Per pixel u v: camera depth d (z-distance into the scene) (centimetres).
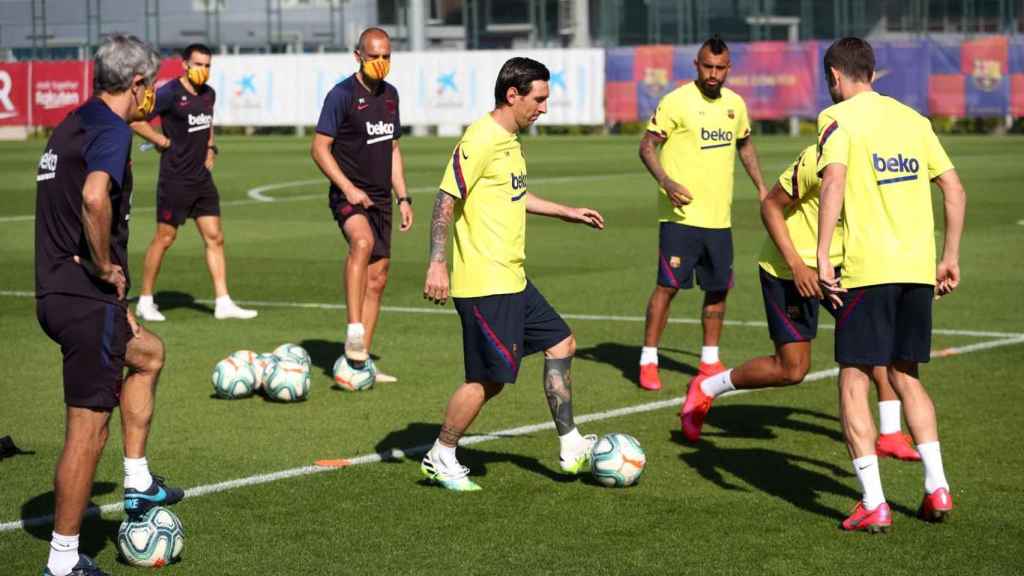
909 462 724
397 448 770
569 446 698
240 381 906
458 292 672
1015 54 4072
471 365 673
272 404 893
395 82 4641
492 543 591
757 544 587
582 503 654
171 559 568
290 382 889
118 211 546
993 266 1522
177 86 1237
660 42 5238
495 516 633
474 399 674
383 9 5741
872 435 605
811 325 730
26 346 1112
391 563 565
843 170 598
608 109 4447
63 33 5575
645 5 5231
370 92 962
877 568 553
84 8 5541
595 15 5316
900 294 607
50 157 541
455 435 678
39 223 546
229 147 4200
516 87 661
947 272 623
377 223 974
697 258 942
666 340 1127
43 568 564
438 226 664
